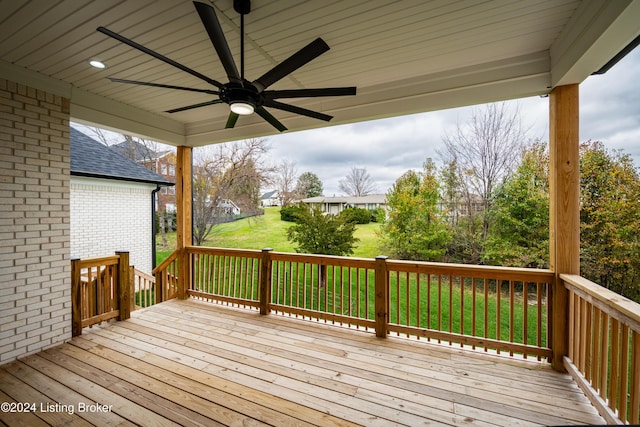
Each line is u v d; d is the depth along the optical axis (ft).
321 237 20.03
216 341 10.73
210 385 7.90
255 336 11.19
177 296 16.35
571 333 8.29
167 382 8.05
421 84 10.60
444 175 22.21
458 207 21.56
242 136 14.56
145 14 7.03
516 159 20.63
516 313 17.71
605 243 13.10
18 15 7.06
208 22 5.12
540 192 18.35
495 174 20.99
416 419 6.57
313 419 6.57
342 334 11.37
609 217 13.00
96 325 12.24
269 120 8.99
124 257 12.98
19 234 9.62
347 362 9.18
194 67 9.82
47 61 9.41
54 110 10.66
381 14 7.00
